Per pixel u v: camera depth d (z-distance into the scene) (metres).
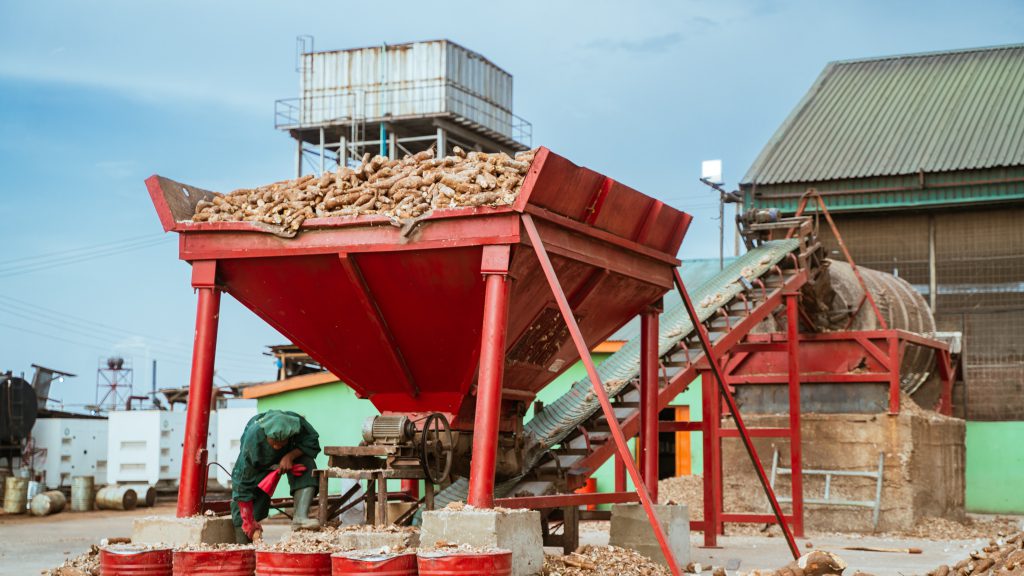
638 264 13.54
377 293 11.88
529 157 11.02
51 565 15.24
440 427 12.79
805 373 23.88
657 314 14.77
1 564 15.45
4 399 34.09
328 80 60.97
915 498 22.66
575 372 29.95
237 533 11.60
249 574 10.10
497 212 10.84
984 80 40.53
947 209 36.06
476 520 9.99
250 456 11.37
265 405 30.30
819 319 24.16
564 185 11.30
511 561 9.48
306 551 9.59
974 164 34.84
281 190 12.23
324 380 29.84
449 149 62.91
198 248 12.18
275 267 12.02
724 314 20.19
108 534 22.23
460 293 11.54
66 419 36.09
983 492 31.89
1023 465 31.58
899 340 23.94
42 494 29.52
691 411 29.70
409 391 12.94
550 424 16.56
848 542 20.25
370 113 60.22
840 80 43.16
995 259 35.47
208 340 12.06
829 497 23.06
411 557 9.23
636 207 12.90
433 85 59.81
